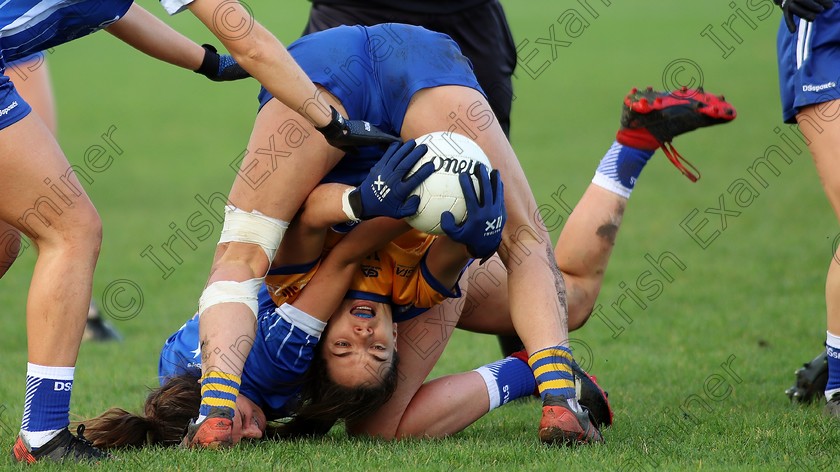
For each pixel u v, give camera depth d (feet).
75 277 48.47
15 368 79.15
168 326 94.58
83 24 50.19
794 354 75.77
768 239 120.98
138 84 297.74
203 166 189.98
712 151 184.14
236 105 263.29
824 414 57.82
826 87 59.41
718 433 52.75
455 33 74.33
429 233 49.65
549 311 52.85
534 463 46.26
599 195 63.62
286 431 56.44
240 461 46.19
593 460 46.62
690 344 80.69
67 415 49.08
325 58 53.11
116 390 70.59
